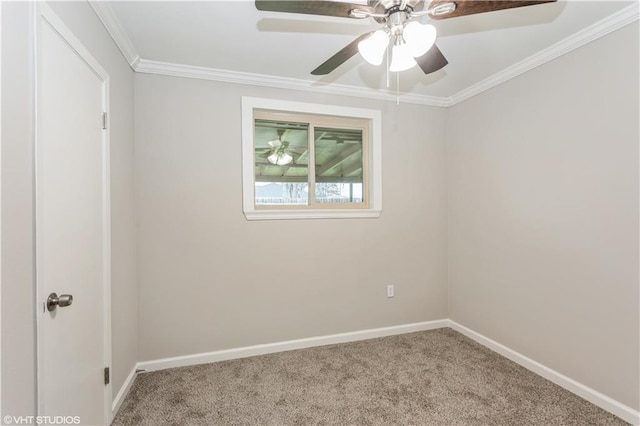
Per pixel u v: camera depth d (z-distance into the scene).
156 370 2.18
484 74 2.37
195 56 2.08
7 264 0.86
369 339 2.72
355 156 2.84
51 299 1.09
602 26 1.67
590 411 1.69
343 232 2.68
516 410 1.71
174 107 2.22
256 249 2.43
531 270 2.15
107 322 1.60
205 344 2.30
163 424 1.62
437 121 2.96
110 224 1.65
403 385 1.96
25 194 0.95
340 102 2.65
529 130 2.15
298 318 2.55
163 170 2.20
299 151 2.67
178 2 1.53
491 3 1.11
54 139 1.13
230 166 2.36
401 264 2.85
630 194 1.59
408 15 1.22
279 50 2.02
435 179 2.96
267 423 1.63
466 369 2.16
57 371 1.14
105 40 1.63
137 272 2.15
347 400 1.82
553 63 1.98
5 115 0.86
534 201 2.12
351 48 1.42
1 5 0.84
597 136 1.74
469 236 2.72
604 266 1.71
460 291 2.83
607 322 1.70
